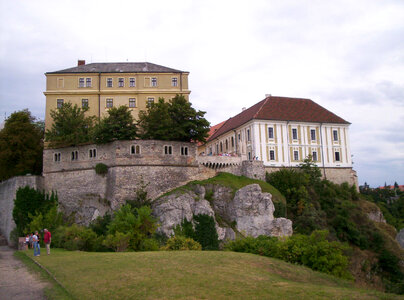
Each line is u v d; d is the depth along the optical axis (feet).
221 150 316.60
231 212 205.57
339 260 109.81
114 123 197.47
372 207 268.00
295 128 268.62
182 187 202.39
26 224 196.03
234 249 126.21
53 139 207.00
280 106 279.49
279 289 67.15
